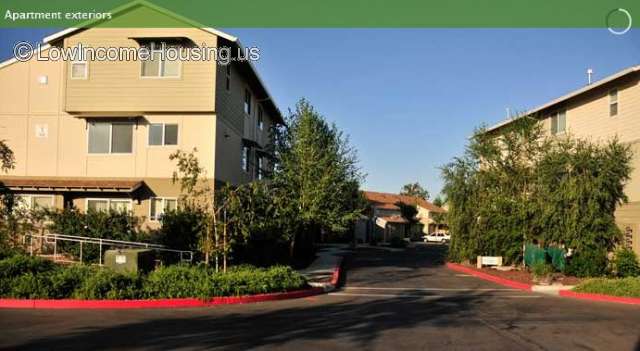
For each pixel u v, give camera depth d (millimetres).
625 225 23719
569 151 23500
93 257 18719
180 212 18438
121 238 19469
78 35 23156
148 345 8719
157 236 19828
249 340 9281
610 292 16531
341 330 10414
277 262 22125
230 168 25828
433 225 83000
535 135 26516
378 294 16938
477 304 14930
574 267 21719
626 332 10836
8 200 21188
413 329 10734
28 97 23766
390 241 59469
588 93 26500
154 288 13367
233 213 16375
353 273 24406
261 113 34531
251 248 20453
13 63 23922
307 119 27000
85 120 23516
